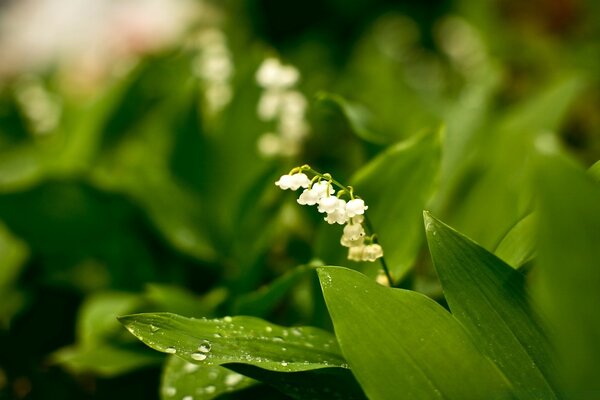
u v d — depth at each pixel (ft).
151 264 2.76
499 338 1.69
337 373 1.77
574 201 1.48
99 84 4.58
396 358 1.64
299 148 2.81
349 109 2.28
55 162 3.31
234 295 2.38
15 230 2.70
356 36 6.86
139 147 3.24
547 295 1.51
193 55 3.51
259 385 2.07
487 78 3.42
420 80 5.31
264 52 2.88
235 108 2.80
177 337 1.72
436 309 1.68
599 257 1.48
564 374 1.58
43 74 5.74
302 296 2.42
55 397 2.56
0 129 4.05
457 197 2.63
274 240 2.64
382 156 2.08
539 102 2.97
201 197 2.78
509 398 1.63
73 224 2.71
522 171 2.44
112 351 2.27
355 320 1.66
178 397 1.86
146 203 2.64
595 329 1.50
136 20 4.53
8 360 2.67
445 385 1.63
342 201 1.71
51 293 2.87
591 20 5.53
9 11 5.98
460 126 3.04
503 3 5.74
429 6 6.76
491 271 1.72
